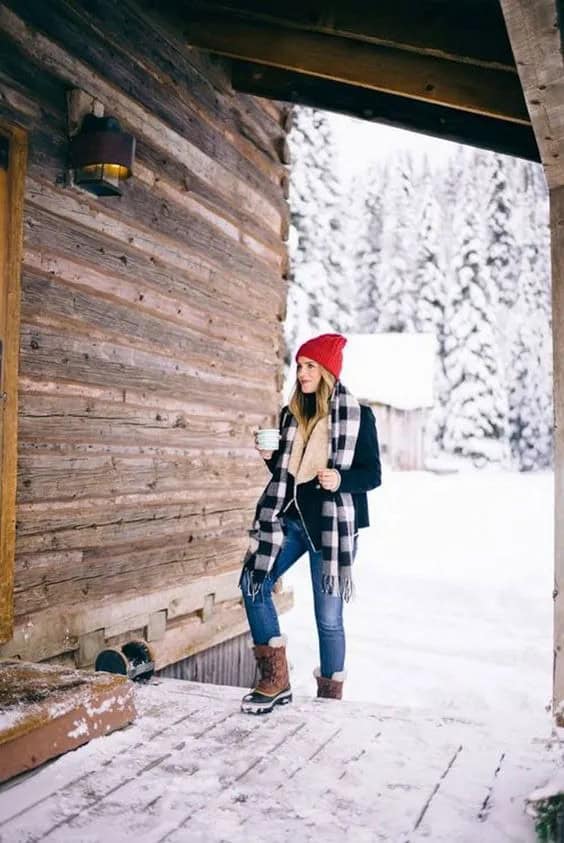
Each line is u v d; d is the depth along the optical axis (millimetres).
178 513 5676
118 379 4969
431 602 11523
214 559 6188
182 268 5664
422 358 30438
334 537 3783
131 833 2348
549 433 33094
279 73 6215
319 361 3869
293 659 8719
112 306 4898
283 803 2594
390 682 7973
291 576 13445
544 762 2996
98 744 3068
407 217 36219
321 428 3898
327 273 28281
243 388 6672
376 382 29797
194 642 5863
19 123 4105
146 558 5281
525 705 7363
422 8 4723
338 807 2574
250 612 3746
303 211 26969
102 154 4320
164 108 5395
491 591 11750
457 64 5020
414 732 3320
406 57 5117
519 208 33938
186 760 2947
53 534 4395
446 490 22891
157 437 5391
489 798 2664
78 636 4539
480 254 31578
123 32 4938
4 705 2932
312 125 27656
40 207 4277
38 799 2568
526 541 15688
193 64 5742
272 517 3824
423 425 29422
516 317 33312
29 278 4207
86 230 4645
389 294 35500
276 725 3379
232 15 5453
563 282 3885
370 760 2994
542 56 3211
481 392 30969
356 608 11109
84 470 4648
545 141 3686
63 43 4414
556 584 3789
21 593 4156
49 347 4363
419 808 2574
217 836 2346
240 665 6793
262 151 6949
